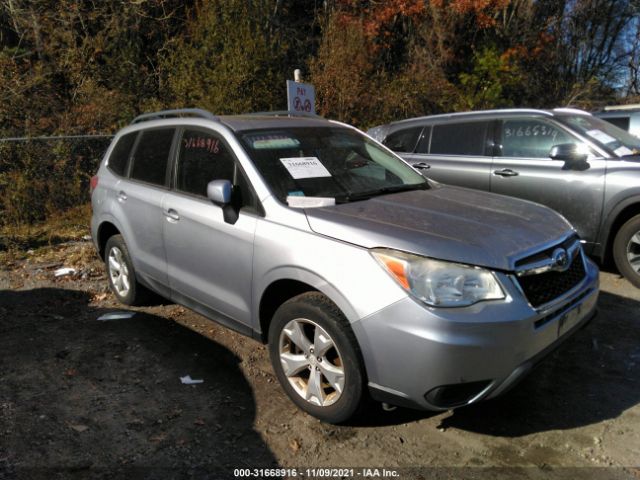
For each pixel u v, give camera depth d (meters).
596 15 23.23
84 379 3.75
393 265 2.78
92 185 5.32
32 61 14.01
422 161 7.03
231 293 3.63
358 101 12.91
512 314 2.72
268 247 3.27
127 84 12.82
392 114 13.62
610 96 23.30
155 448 3.00
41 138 8.48
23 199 8.25
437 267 2.73
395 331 2.71
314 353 3.11
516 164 6.09
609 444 3.00
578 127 5.83
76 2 13.64
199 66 11.55
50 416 3.29
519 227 3.15
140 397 3.52
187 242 3.93
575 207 5.58
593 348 4.11
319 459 2.92
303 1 19.52
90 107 11.84
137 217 4.49
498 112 6.50
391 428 3.18
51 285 5.73
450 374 2.66
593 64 24.64
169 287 4.27
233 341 4.34
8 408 3.38
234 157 3.70
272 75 11.52
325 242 3.02
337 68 12.64
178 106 11.92
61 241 7.51
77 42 13.95
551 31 22.02
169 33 14.68
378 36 19.02
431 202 3.55
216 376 3.79
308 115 4.79
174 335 4.45
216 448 3.01
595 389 3.56
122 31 13.65
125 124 11.77
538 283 2.95
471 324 2.64
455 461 2.88
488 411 3.34
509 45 20.58
